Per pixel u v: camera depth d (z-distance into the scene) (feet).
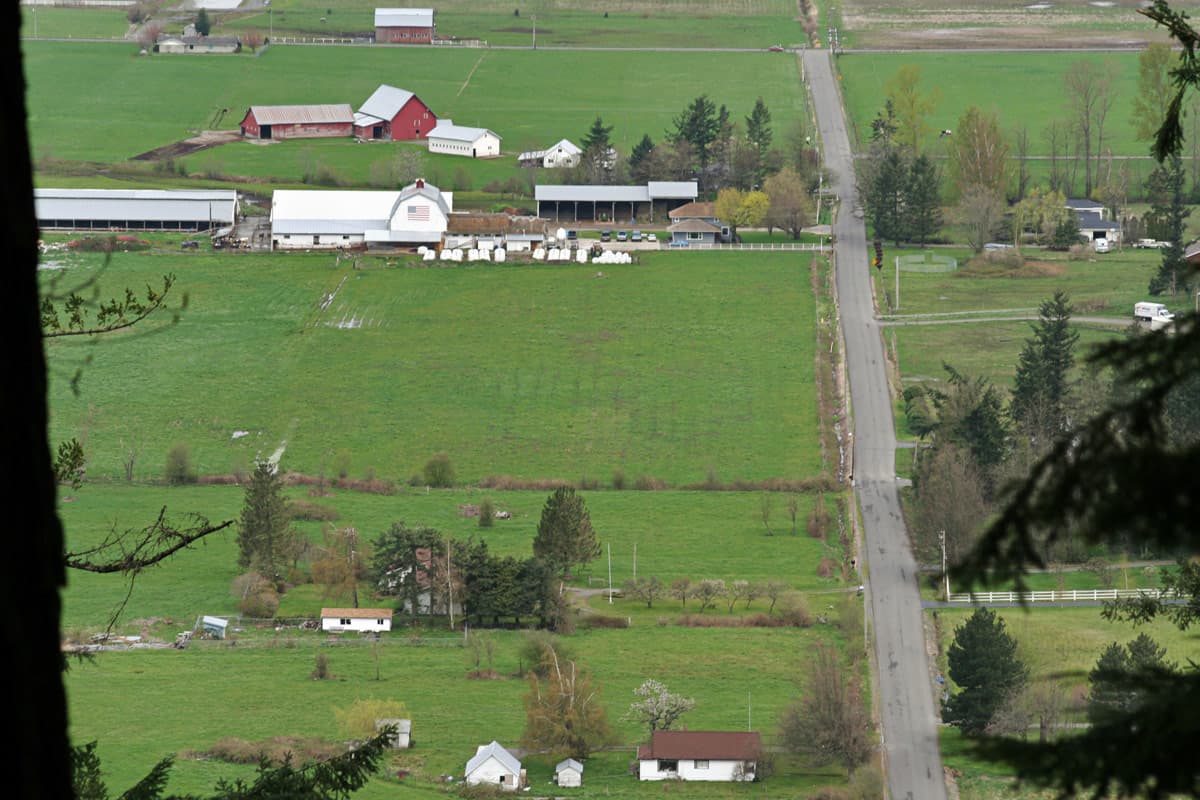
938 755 339.16
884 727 353.51
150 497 511.81
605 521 497.05
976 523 441.68
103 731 353.10
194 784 321.32
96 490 516.32
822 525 487.61
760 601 434.30
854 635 405.80
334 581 447.83
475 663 400.67
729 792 331.36
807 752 338.54
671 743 340.39
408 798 321.73
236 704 373.20
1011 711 334.85
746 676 388.37
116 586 447.01
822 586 444.14
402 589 438.40
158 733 352.90
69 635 410.52
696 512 504.84
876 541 473.26
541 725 350.64
